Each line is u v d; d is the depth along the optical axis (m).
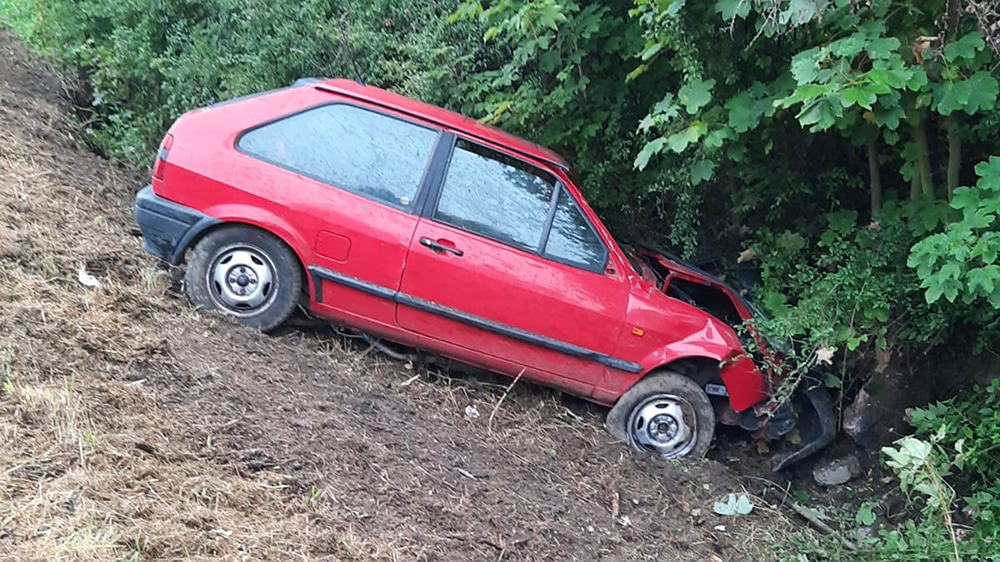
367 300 5.48
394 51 7.98
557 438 5.64
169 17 8.48
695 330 5.68
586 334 5.57
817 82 4.95
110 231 6.39
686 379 5.73
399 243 5.38
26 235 5.67
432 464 4.85
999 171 4.71
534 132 7.27
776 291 6.61
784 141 6.83
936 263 4.89
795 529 5.52
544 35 6.71
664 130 6.34
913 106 5.36
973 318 6.07
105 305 5.13
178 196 5.38
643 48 6.55
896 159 6.65
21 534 3.21
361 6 8.05
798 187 6.95
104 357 4.62
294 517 3.94
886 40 4.78
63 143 8.07
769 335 5.89
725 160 6.93
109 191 7.39
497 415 5.68
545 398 5.98
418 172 5.46
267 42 7.76
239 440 4.35
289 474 4.24
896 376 6.46
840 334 5.90
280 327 5.64
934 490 4.57
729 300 6.40
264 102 5.50
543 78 7.34
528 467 5.23
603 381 5.71
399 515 4.29
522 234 5.52
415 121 5.52
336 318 5.57
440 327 5.54
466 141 5.53
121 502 3.56
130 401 4.33
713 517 5.34
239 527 3.70
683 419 5.75
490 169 5.54
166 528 3.50
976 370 6.29
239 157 5.38
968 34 4.94
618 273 5.61
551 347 5.56
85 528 3.32
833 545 5.25
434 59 7.56
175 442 4.16
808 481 6.31
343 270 5.42
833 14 5.05
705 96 5.70
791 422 6.06
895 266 6.02
